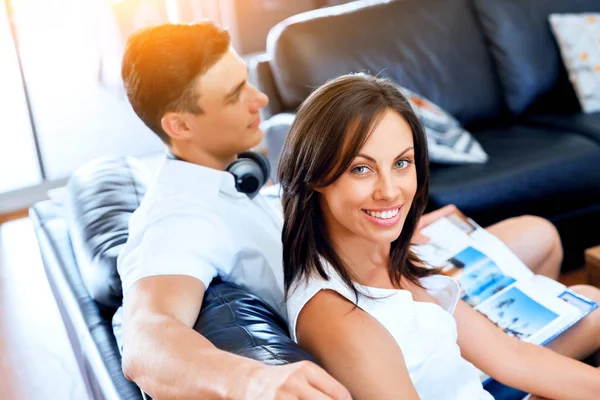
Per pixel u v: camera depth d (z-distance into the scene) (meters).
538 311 1.50
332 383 0.75
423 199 1.16
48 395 2.28
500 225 1.84
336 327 1.02
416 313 1.14
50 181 3.67
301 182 1.04
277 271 1.41
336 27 2.74
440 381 1.15
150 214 1.26
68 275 1.54
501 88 2.93
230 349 0.95
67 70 3.57
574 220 2.57
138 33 1.32
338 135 0.99
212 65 1.29
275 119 2.63
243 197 1.40
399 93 1.04
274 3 4.10
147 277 1.13
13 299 2.85
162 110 1.33
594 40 2.88
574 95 2.97
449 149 2.48
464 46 2.87
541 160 2.47
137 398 1.14
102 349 1.28
